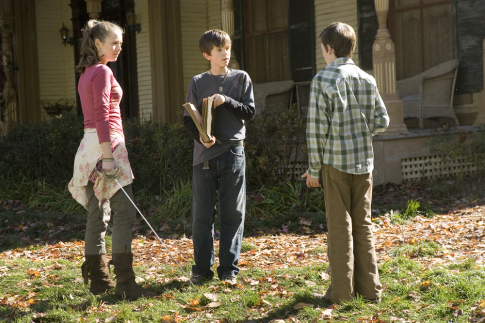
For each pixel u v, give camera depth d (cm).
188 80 1384
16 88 1714
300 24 1247
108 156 371
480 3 989
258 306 361
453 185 819
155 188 868
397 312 334
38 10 1708
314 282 411
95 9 1300
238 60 1380
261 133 796
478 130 898
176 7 1350
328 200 346
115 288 394
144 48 1438
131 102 1488
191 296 384
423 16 1070
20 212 872
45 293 415
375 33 1130
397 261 448
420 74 1031
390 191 834
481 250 484
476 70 1001
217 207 743
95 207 396
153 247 598
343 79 339
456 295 355
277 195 770
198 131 410
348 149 338
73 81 1725
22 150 1016
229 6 1119
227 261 420
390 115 879
